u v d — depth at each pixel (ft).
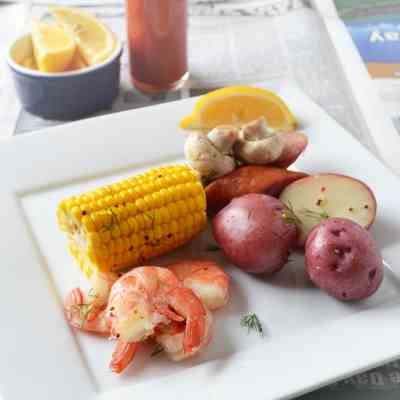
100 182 1.80
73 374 1.36
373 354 1.38
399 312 1.46
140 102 2.20
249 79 2.29
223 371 1.36
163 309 1.38
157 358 1.38
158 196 1.55
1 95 2.21
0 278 1.52
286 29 2.51
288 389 1.32
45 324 1.44
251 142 1.70
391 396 1.38
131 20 2.14
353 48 2.40
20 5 2.59
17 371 1.35
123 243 1.52
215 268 1.53
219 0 2.66
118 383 1.35
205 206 1.61
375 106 2.15
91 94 2.09
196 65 2.36
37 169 1.78
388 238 1.62
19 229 1.64
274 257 1.51
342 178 1.67
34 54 2.13
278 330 1.45
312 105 1.99
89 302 1.45
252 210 1.53
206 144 1.67
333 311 1.48
